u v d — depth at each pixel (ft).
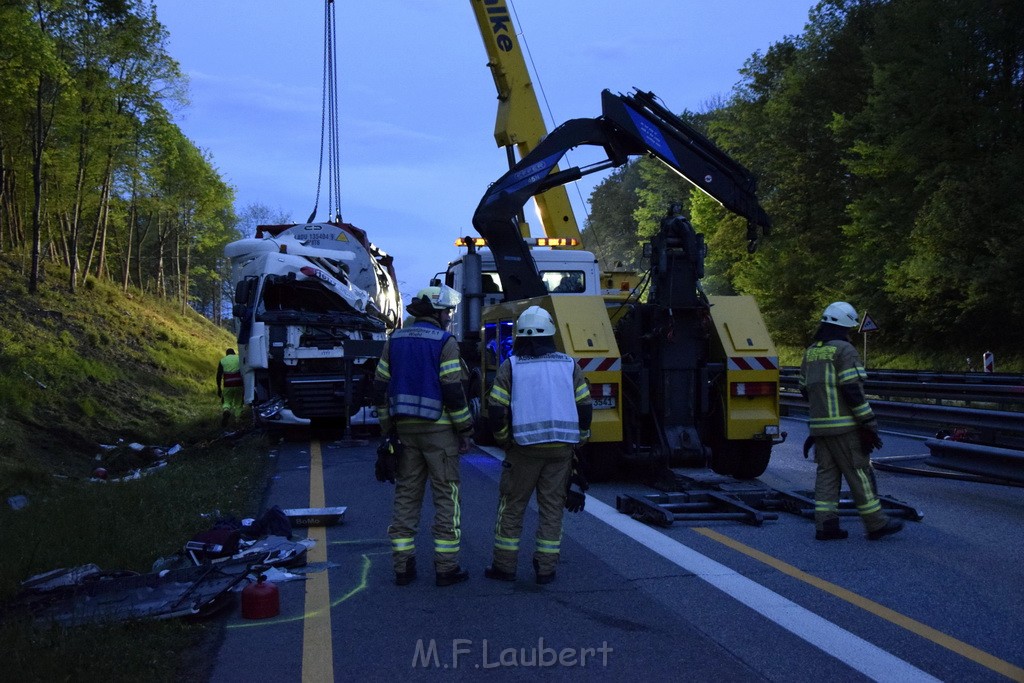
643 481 31.19
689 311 29.78
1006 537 22.68
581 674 13.65
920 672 13.61
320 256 53.57
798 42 143.74
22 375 58.13
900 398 68.44
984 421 35.35
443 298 19.10
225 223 200.85
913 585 18.25
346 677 13.56
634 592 17.89
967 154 100.42
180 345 116.37
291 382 45.19
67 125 92.02
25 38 68.85
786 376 70.08
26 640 14.11
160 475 33.53
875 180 115.03
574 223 54.80
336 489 30.71
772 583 18.44
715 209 145.07
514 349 19.11
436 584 18.51
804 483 31.65
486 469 34.94
